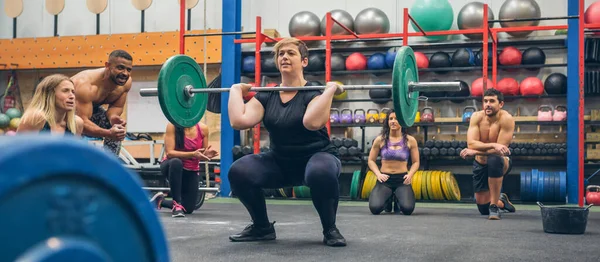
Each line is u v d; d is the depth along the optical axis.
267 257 2.40
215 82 8.05
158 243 0.73
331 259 2.35
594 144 7.07
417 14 7.30
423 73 7.73
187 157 4.45
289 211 5.09
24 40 8.59
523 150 6.83
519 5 7.07
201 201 5.05
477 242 2.91
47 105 2.86
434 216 4.64
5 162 0.56
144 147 8.21
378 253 2.51
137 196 0.70
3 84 9.01
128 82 4.05
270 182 2.75
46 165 0.60
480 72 7.59
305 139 2.68
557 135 7.23
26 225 0.59
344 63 7.63
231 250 2.59
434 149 6.95
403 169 4.98
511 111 7.49
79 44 8.40
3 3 9.03
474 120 4.41
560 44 7.37
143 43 8.22
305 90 2.69
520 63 7.11
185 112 3.13
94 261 0.64
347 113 7.92
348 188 7.85
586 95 7.12
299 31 7.55
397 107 2.78
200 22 8.43
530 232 3.38
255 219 2.87
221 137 7.35
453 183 6.86
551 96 7.04
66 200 0.63
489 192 4.55
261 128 8.27
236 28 7.55
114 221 0.68
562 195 6.51
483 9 6.65
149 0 8.20
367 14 7.41
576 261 2.34
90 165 0.65
